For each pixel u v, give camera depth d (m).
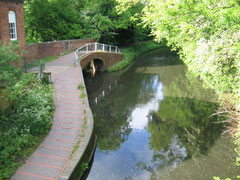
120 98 16.14
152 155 9.13
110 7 30.48
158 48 46.84
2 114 8.82
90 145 8.46
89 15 29.73
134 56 34.09
